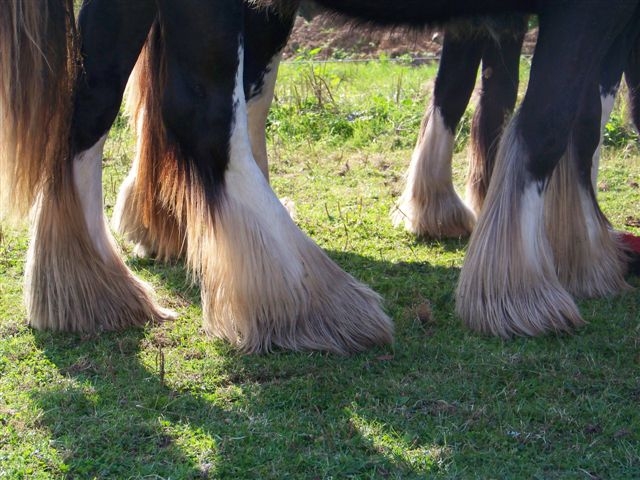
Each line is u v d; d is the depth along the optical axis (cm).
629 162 704
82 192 386
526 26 415
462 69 509
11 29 327
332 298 384
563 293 408
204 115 357
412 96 897
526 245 399
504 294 400
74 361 370
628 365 375
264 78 457
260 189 371
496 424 327
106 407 333
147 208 464
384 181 650
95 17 369
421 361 377
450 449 310
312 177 658
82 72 371
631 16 411
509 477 294
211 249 378
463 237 535
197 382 355
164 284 453
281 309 376
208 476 293
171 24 349
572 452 310
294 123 788
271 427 322
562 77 378
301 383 353
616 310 433
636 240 495
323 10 388
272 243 372
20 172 343
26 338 388
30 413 326
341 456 303
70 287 390
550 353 384
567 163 436
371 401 342
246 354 376
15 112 335
